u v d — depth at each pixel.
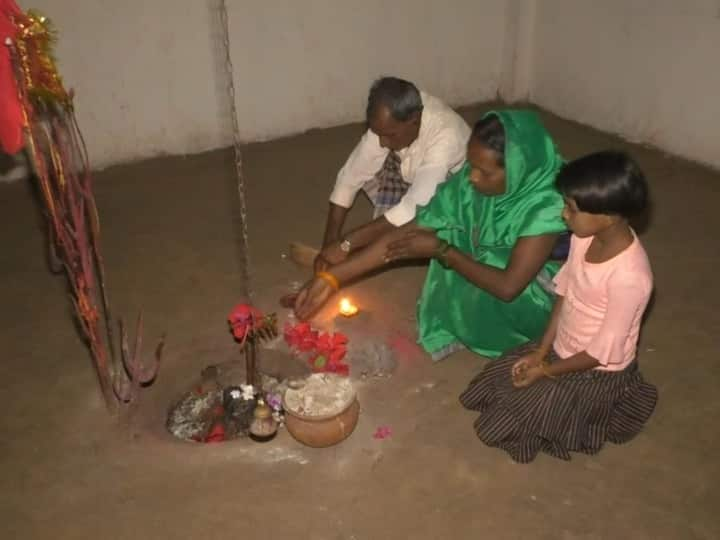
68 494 2.52
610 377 2.48
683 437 2.73
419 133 3.18
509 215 2.73
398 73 5.84
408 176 3.33
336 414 2.54
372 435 2.74
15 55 2.01
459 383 3.01
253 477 2.57
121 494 2.52
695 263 3.85
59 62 4.71
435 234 2.86
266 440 2.69
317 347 3.08
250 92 5.36
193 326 3.38
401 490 2.51
